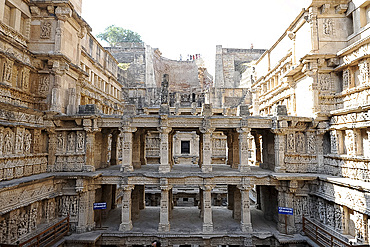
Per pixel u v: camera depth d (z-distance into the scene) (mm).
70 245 16266
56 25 18750
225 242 17828
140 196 24641
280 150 19094
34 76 18453
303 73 20641
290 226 17844
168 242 17562
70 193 18000
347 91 17719
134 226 19094
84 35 23359
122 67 51188
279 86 26516
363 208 13547
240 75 54781
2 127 13891
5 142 14188
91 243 16562
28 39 18266
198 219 21172
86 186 18016
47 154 18375
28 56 17688
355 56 16828
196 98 43688
